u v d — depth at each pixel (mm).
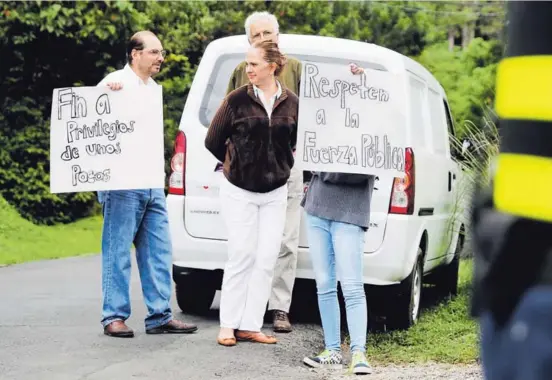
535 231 1731
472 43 30062
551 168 1699
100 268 14195
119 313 8234
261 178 7691
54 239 18547
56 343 7941
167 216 8328
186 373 6926
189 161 8766
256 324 8008
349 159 7016
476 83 25875
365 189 6992
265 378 6812
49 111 22000
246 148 7664
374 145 7078
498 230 1780
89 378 6742
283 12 29344
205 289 9438
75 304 10219
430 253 9641
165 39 24969
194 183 8750
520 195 1740
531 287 1743
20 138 21359
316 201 6973
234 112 7641
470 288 1902
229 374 6914
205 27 26344
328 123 7113
